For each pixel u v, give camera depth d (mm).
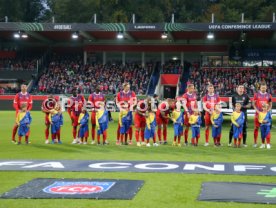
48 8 69812
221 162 10156
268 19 60938
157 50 45406
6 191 7188
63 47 48188
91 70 44469
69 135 17938
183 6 66312
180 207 6289
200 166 9531
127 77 42750
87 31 38688
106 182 7801
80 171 8859
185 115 14125
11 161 10164
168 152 12109
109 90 40531
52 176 8344
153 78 43219
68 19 63562
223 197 6762
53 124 14414
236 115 13695
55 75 43906
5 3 63938
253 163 10016
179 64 44375
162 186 7578
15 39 46500
